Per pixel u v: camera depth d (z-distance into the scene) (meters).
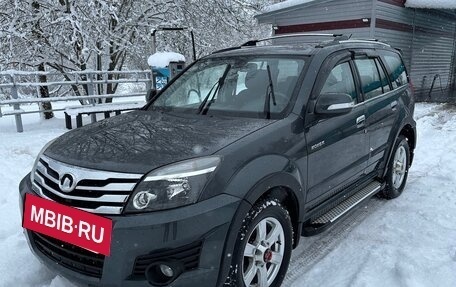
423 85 17.28
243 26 13.03
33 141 7.15
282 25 16.27
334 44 3.62
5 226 3.81
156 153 2.35
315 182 3.07
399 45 15.26
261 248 2.54
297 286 2.85
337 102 2.94
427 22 16.72
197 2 11.77
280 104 3.02
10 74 7.93
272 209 2.55
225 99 3.30
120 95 9.76
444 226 3.77
